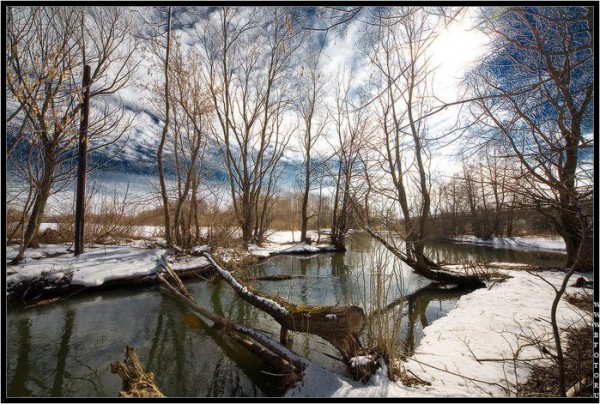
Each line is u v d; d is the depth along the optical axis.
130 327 5.96
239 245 13.12
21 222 7.81
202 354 4.91
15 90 6.23
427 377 3.46
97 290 7.88
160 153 12.02
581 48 2.98
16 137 6.49
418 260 9.34
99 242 12.22
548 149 3.06
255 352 4.56
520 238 22.12
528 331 4.81
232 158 17.31
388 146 10.09
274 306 4.61
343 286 9.15
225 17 16.39
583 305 6.01
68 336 5.48
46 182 8.02
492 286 8.21
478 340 4.55
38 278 7.11
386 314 3.77
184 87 13.79
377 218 6.85
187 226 13.16
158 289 8.49
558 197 3.06
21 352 4.87
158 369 4.45
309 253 16.72
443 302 7.93
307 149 21.02
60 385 4.04
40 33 7.67
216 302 7.71
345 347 3.74
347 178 16.69
